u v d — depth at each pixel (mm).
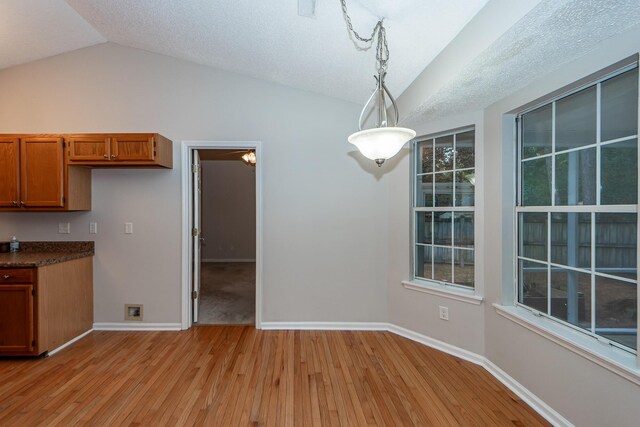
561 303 1988
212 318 3656
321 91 3264
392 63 2441
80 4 2566
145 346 2910
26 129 3234
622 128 1633
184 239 3297
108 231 3273
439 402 2098
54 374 2414
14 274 2594
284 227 3320
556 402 1864
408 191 3098
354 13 1965
